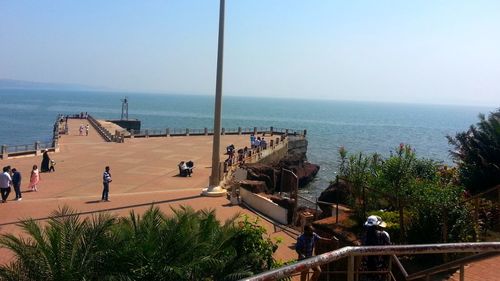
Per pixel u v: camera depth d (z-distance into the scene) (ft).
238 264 29.43
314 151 224.33
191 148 140.15
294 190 59.77
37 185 80.02
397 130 426.10
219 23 68.85
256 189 67.67
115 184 82.38
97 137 173.06
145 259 26.50
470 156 46.80
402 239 31.65
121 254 26.21
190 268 26.78
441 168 54.24
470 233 31.65
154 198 70.28
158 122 483.10
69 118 272.31
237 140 171.42
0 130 323.57
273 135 200.03
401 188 39.11
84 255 26.11
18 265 26.32
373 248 12.39
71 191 75.51
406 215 34.94
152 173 94.84
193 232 29.04
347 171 46.14
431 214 30.94
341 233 36.65
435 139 321.11
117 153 125.18
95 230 27.78
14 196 71.10
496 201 39.86
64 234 27.17
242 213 59.11
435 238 30.48
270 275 10.02
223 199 69.72
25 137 278.46
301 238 30.78
